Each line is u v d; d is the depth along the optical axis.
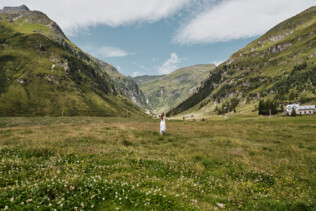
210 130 30.09
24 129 22.62
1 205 4.65
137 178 7.95
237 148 15.53
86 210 4.95
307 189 7.53
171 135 23.30
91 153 11.95
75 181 6.20
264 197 7.00
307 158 12.47
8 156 10.08
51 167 8.23
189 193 7.09
